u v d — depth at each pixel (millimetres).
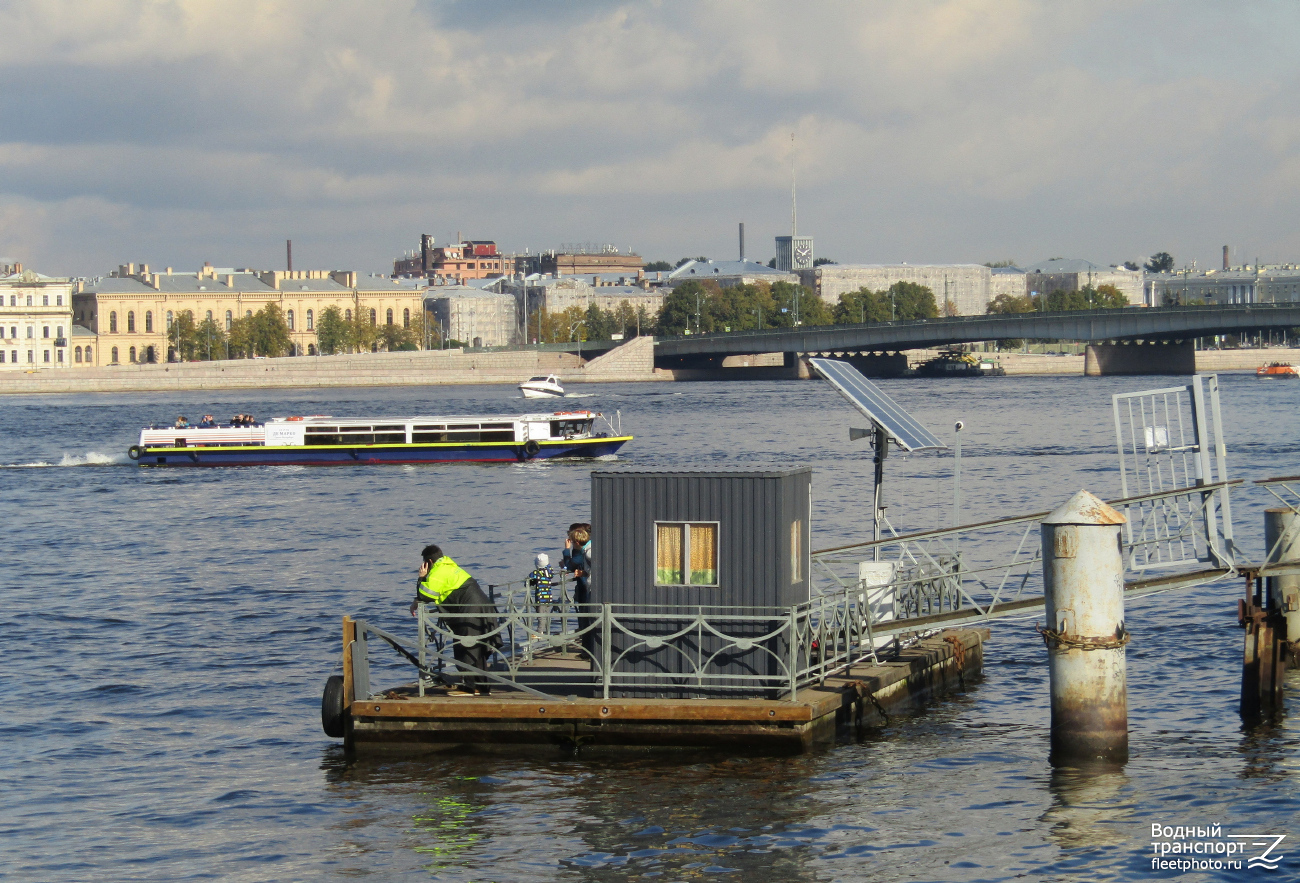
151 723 35344
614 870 24906
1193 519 36594
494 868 25125
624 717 29859
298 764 31188
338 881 24797
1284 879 24156
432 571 31516
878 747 31375
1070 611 29562
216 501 96250
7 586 59594
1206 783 28859
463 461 124375
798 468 30562
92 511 91250
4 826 27875
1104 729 29672
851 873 24703
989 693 36469
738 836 26266
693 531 29953
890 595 35750
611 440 126812
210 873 25312
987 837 26188
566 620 35594
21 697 38281
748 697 30250
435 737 30781
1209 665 39062
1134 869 24750
